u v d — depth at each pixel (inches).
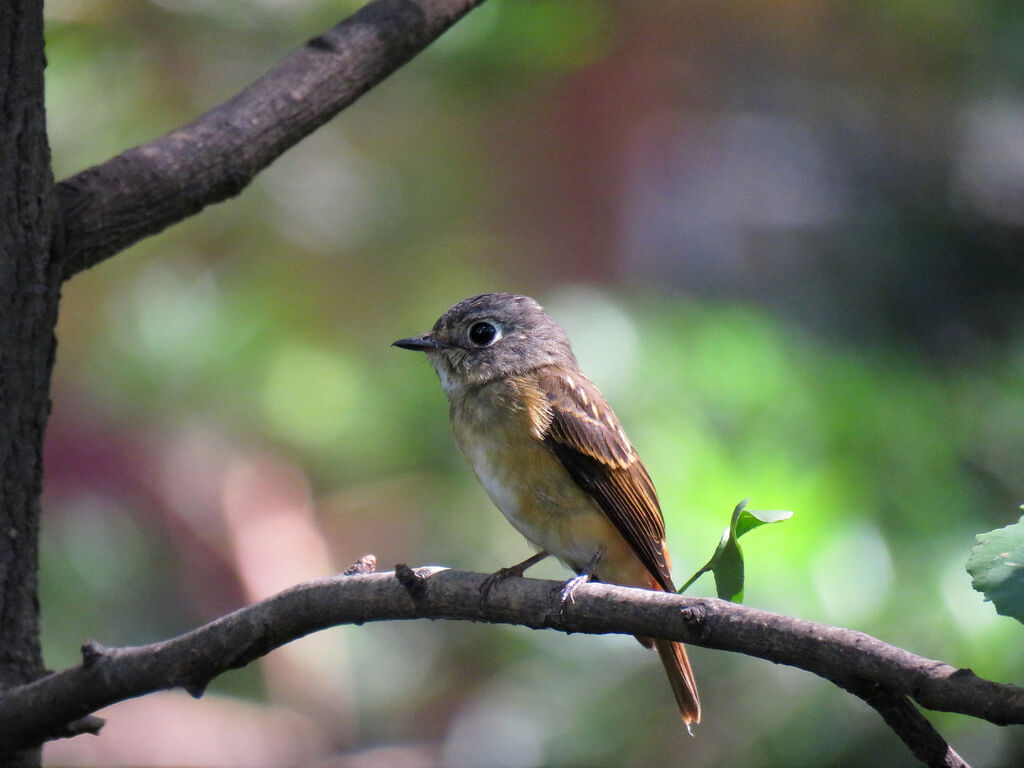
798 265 557.9
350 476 535.2
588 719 432.1
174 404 536.4
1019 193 539.5
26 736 193.0
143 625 517.7
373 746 509.7
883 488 410.0
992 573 142.0
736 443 417.4
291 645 515.2
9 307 205.3
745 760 398.3
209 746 492.7
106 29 485.4
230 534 531.2
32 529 207.9
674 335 462.6
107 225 220.2
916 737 155.4
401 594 186.5
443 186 584.7
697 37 624.1
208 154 231.9
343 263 564.7
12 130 205.0
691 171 619.2
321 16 494.0
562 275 611.8
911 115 577.3
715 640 161.6
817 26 610.2
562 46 449.4
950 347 503.8
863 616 370.6
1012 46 550.0
